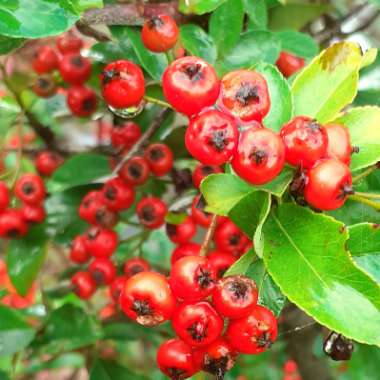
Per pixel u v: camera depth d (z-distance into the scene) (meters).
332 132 0.09
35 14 0.09
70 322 0.15
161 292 0.09
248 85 0.09
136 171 0.14
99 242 0.14
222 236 0.11
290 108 0.10
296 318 0.17
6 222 0.15
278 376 0.22
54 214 0.16
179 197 0.14
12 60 0.16
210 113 0.09
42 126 0.17
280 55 0.14
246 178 0.09
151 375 0.22
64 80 0.15
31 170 0.19
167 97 0.09
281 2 0.13
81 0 0.10
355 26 0.18
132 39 0.12
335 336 0.10
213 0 0.11
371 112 0.10
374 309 0.08
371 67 0.14
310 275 0.09
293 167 0.09
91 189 0.16
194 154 0.09
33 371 0.20
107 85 0.10
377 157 0.09
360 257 0.09
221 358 0.09
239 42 0.12
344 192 0.09
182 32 0.12
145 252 0.17
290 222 0.09
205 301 0.09
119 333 0.17
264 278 0.10
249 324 0.09
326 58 0.10
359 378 0.16
